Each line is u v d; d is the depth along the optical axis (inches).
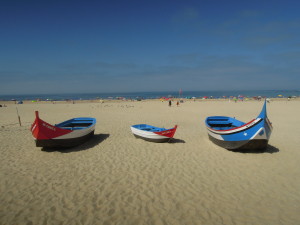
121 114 957.2
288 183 268.7
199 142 453.1
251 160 347.9
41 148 402.3
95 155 366.3
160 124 684.1
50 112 1058.1
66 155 365.4
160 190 246.2
